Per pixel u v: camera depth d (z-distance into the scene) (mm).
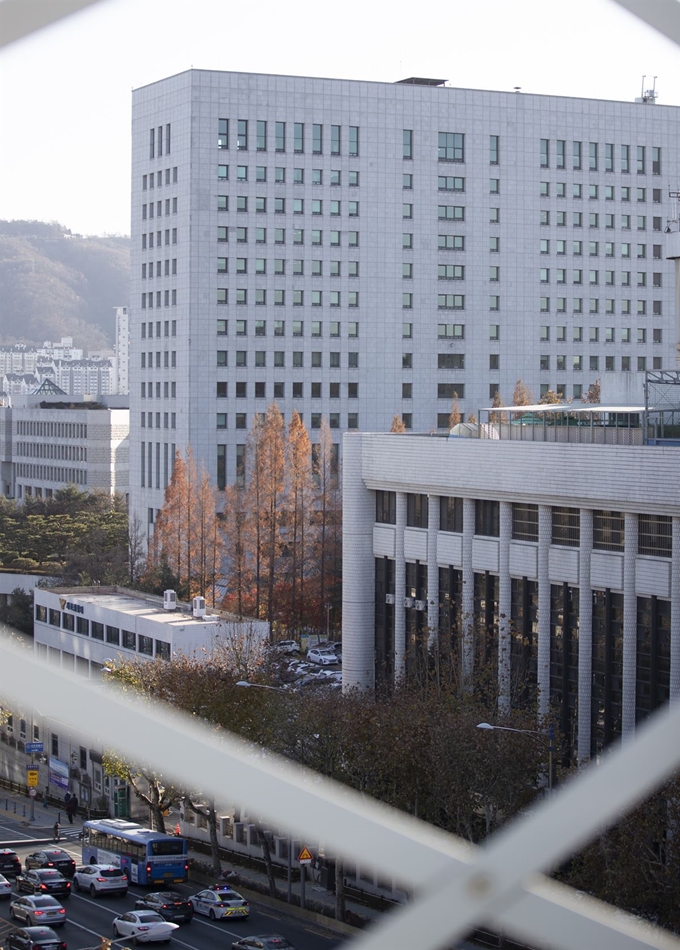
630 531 60875
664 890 44844
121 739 5641
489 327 176875
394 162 171500
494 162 176250
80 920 63594
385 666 77562
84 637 105000
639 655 60938
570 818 5746
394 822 5977
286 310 167375
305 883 70688
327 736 60906
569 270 180500
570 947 6078
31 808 94500
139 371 173625
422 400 174000
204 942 58688
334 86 168750
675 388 65312
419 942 5793
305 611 127938
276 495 129625
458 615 70188
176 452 152000
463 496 71312
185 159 164000
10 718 110438
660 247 184750
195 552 135500
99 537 158000
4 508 183875
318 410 169000
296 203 167500
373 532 78188
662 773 5750
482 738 55062
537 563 66312
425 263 173500
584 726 63188
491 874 5758
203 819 82125
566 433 69312
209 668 74625
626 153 182625
